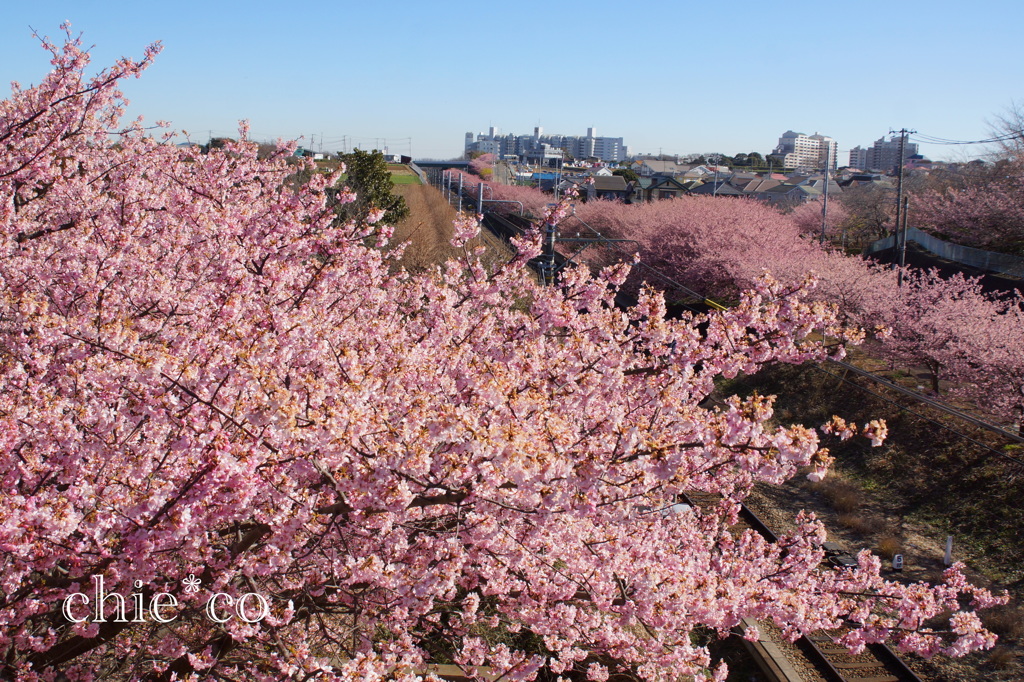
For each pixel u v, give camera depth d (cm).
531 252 853
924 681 977
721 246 3900
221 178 1100
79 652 527
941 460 1750
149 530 450
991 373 1833
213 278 736
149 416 469
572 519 593
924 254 3894
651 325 715
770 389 2550
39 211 943
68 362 519
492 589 679
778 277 3048
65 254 670
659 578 583
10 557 447
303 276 770
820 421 2217
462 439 475
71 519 418
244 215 817
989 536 1445
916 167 10719
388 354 696
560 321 801
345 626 776
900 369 2386
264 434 480
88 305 635
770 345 730
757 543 816
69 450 463
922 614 651
